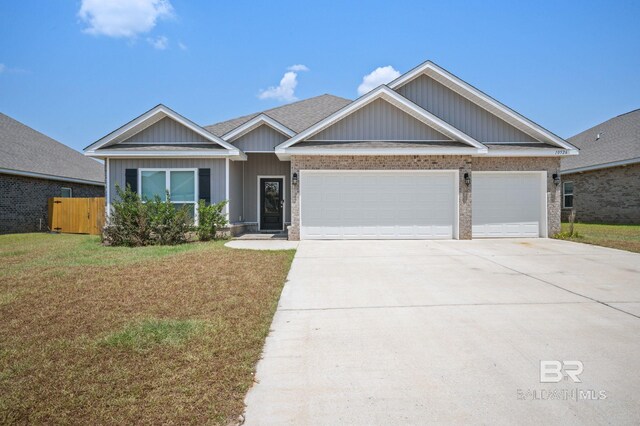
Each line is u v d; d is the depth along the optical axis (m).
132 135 14.05
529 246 11.11
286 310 5.29
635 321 4.76
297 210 12.64
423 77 14.20
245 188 16.28
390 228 12.76
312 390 3.19
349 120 13.15
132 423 2.71
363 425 2.71
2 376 3.34
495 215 13.31
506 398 3.05
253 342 4.10
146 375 3.37
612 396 3.07
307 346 4.08
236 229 14.30
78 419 2.76
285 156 13.16
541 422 2.74
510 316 4.96
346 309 5.32
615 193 19.25
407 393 3.13
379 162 12.62
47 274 7.19
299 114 16.95
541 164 13.30
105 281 6.67
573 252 9.97
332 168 12.62
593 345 4.04
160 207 11.77
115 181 13.70
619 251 10.14
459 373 3.46
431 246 11.15
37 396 3.04
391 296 5.94
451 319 4.86
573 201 22.02
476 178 13.30
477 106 14.13
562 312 5.10
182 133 14.06
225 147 13.66
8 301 5.51
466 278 7.09
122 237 11.65
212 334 4.30
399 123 13.15
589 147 22.70
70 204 17.75
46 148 22.23
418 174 12.77
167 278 6.90
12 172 17.20
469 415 2.82
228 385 3.23
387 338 4.27
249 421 2.76
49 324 4.62
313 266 8.24
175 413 2.83
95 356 3.74
